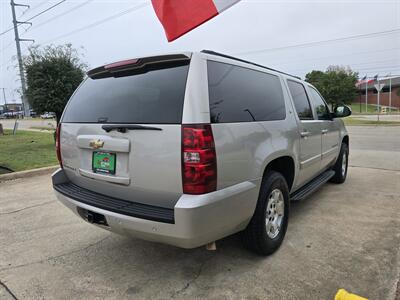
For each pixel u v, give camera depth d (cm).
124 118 242
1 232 368
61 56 1109
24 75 1106
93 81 293
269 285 247
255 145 259
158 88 232
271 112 301
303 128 359
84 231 368
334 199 463
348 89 4225
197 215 204
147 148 222
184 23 388
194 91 214
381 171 653
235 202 233
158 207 229
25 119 4969
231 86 252
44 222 399
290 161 331
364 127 1984
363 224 363
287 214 320
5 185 595
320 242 319
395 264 271
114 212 233
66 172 311
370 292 234
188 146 205
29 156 902
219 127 221
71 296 241
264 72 314
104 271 277
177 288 248
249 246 285
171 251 312
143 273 272
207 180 208
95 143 256
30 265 290
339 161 533
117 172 244
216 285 250
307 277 256
